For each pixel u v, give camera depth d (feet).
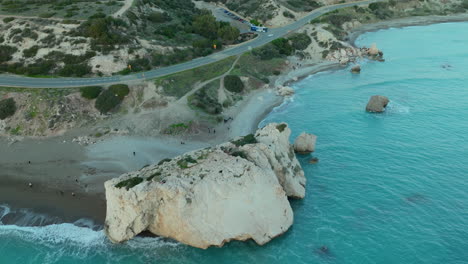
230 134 249.96
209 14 415.03
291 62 368.68
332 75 352.69
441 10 550.36
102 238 167.63
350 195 188.14
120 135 239.30
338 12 492.13
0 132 234.99
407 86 314.96
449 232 162.09
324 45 400.88
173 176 163.43
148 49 313.94
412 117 262.06
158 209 160.86
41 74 278.67
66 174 206.49
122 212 159.33
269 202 164.14
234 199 160.86
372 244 158.81
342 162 214.69
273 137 197.67
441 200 180.86
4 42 297.12
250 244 163.94
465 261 148.05
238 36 385.50
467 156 213.66
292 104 293.64
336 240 162.40
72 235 169.27
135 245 164.25
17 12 329.11
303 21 453.58
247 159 175.73
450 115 261.24
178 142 237.45
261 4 482.28
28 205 185.57
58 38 297.94
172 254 160.25
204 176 162.30
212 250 161.68
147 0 388.57
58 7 343.05
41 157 218.79
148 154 224.12
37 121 240.53
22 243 165.99
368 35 467.52
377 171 205.05
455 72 340.39
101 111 253.03
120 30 318.45
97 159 218.38
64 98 252.01
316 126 256.93
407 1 547.49
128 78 281.95
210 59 331.16
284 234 167.12
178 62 319.27
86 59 289.53
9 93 251.19
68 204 185.88
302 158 220.64
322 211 178.91
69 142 231.50
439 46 420.36
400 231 164.14
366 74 350.84
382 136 239.71
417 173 201.16
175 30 368.48
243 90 305.53
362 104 286.87
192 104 269.44
